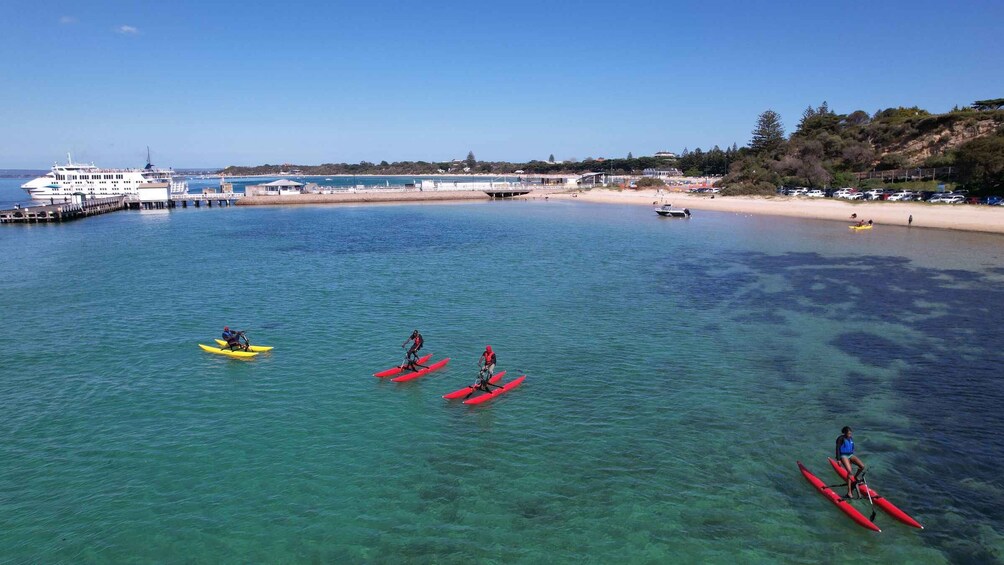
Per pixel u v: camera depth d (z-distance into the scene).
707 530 15.62
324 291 43.25
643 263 55.09
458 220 99.19
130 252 62.41
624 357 28.92
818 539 15.27
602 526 15.77
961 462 18.70
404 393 24.73
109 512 16.48
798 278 47.19
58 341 31.62
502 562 14.36
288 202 131.62
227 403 23.75
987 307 37.06
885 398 23.70
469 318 35.88
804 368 27.22
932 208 84.81
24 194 188.88
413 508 16.61
